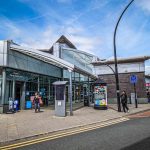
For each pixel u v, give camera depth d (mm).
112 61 28250
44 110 18516
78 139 7516
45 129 9414
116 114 15359
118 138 7453
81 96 30906
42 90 23047
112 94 28047
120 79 27844
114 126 10273
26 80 20000
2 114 15547
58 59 16250
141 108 20062
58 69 26562
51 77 25281
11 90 17859
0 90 16750
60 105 14180
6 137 7855
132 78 20609
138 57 26719
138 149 6012
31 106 20266
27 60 19953
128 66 27594
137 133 8273
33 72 20953
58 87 14367
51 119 12688
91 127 10172
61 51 28266
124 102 16625
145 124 10633
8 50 17219
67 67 15805
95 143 6820
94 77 24875
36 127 9938
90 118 13125
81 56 32219
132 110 18234
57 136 8203
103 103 19156
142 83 26766
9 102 16609
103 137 7695
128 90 27297
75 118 13125
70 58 29828
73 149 6184
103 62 28750
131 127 9789
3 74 16906
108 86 28359
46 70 23562
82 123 11117
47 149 6289
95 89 19500
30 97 20500
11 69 17859
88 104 23406
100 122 11828
